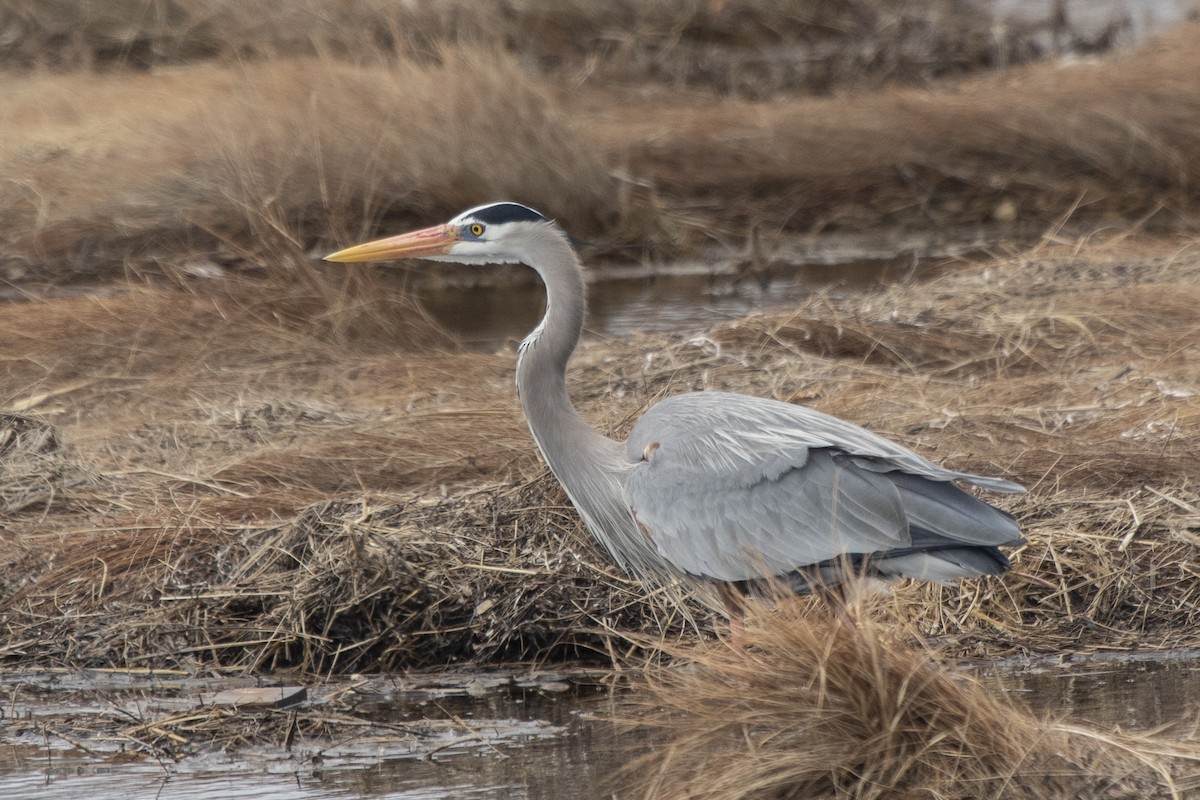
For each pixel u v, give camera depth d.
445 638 9.87
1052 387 13.57
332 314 15.88
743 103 27.50
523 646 9.84
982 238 21.83
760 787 7.16
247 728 8.76
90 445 12.98
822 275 20.00
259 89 21.38
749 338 15.09
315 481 11.90
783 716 7.42
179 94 23.52
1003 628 9.72
